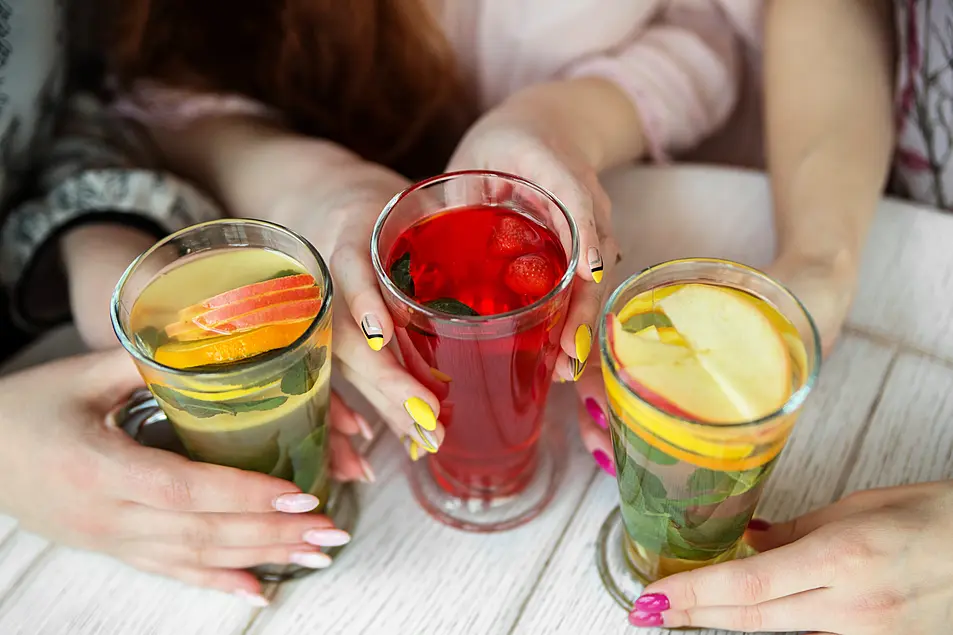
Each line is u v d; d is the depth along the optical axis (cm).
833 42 67
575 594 49
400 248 46
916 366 56
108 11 71
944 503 46
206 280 46
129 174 65
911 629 44
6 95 64
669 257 60
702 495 42
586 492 53
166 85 73
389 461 55
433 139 83
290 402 45
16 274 65
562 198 49
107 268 60
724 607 45
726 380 40
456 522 52
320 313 44
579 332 46
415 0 72
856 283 57
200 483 46
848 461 52
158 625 48
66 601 49
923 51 68
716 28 77
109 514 48
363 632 48
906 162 73
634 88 71
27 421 49
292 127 76
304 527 49
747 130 87
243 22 73
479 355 44
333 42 72
